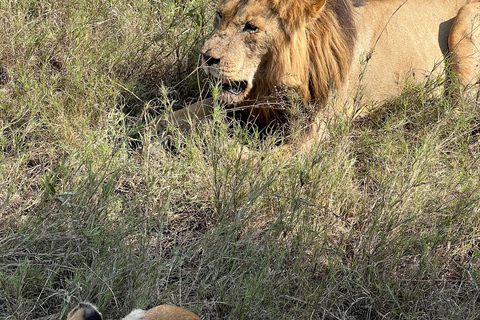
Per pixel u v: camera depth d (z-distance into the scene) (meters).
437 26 8.10
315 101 7.16
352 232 6.05
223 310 5.21
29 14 8.54
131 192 6.38
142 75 8.09
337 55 7.07
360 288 5.56
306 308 5.23
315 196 6.29
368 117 7.65
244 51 6.68
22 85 7.32
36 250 5.39
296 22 6.63
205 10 8.86
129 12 8.76
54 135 6.90
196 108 7.50
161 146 6.72
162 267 5.34
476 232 6.20
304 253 5.66
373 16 7.62
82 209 5.64
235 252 5.63
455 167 6.79
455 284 5.76
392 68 7.68
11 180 6.20
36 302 4.98
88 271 5.20
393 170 6.72
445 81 7.83
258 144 6.96
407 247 5.82
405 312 5.45
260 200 6.17
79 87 7.38
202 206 6.31
